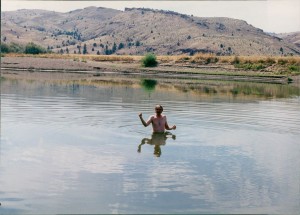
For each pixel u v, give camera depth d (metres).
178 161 10.17
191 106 20.17
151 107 19.22
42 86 30.31
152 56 64.38
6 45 148.75
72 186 8.38
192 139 12.53
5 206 7.39
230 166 9.79
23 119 15.58
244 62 62.16
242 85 38.53
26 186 8.38
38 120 15.40
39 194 7.96
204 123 15.28
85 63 61.53
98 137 12.61
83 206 7.38
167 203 7.52
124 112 17.42
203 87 34.00
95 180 8.72
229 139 12.64
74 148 11.32
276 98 25.86
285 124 15.37
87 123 14.84
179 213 7.10
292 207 7.39
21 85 30.66
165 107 19.52
